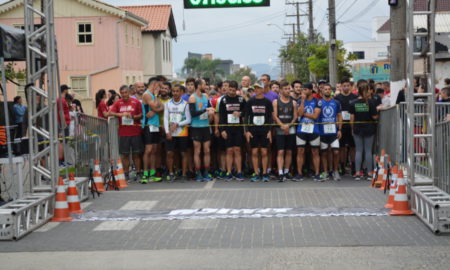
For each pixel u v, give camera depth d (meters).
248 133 13.43
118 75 39.59
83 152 12.61
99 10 39.28
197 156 13.79
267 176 13.58
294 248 7.76
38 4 35.72
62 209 9.80
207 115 13.77
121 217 9.86
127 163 14.38
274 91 14.95
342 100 13.68
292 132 13.45
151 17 52.31
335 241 8.05
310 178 14.09
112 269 7.10
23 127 13.13
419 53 9.92
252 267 7.02
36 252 7.91
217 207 10.54
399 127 11.98
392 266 6.95
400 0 14.80
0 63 10.16
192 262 7.27
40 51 10.52
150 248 7.95
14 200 10.03
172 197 11.69
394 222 9.10
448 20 46.50
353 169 14.26
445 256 7.29
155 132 13.92
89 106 38.88
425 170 10.52
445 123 9.47
